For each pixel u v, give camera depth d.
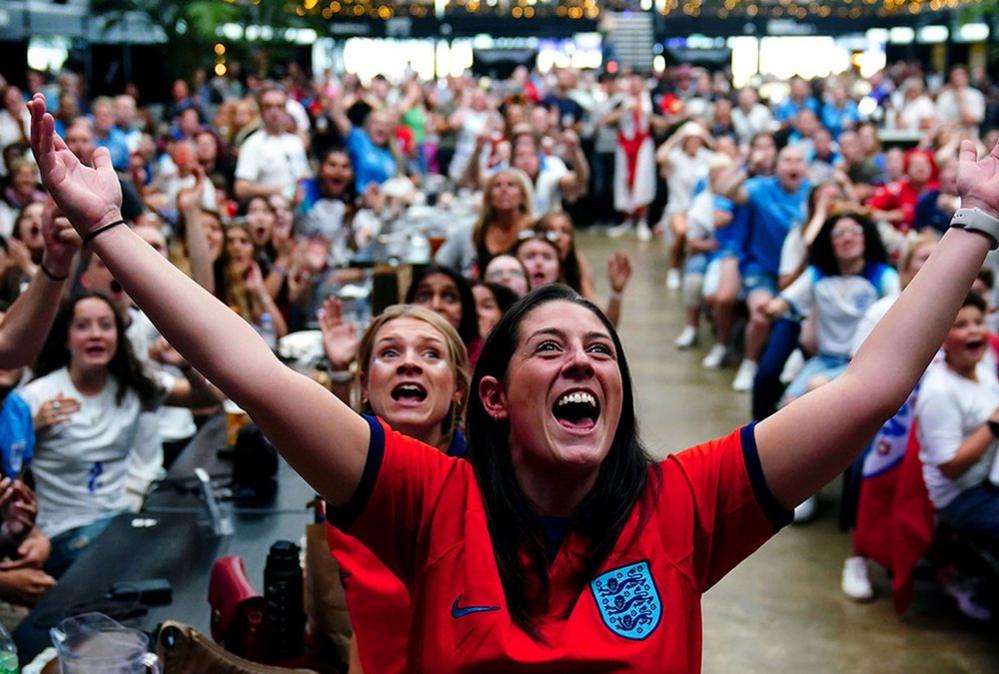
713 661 4.83
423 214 9.53
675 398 8.52
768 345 6.90
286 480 4.44
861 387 1.84
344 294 7.01
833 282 6.52
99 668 2.33
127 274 1.83
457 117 16.44
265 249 7.29
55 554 4.32
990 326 6.18
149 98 18.89
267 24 19.72
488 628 1.77
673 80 22.64
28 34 16.97
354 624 2.59
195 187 6.07
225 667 2.71
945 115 19.31
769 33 29.72
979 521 4.89
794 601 5.37
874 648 4.94
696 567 1.87
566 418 1.89
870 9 29.61
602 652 1.75
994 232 1.87
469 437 1.96
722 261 9.11
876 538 5.22
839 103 19.17
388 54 29.88
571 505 1.89
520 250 6.26
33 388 4.41
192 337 1.81
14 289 6.01
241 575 3.27
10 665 2.63
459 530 1.86
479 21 29.41
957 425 4.84
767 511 1.88
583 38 29.52
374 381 3.02
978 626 5.12
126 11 18.25
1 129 12.29
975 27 27.09
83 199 1.84
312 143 11.78
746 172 9.41
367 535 1.88
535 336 1.90
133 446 4.81
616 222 17.30
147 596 3.46
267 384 1.81
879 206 9.74
